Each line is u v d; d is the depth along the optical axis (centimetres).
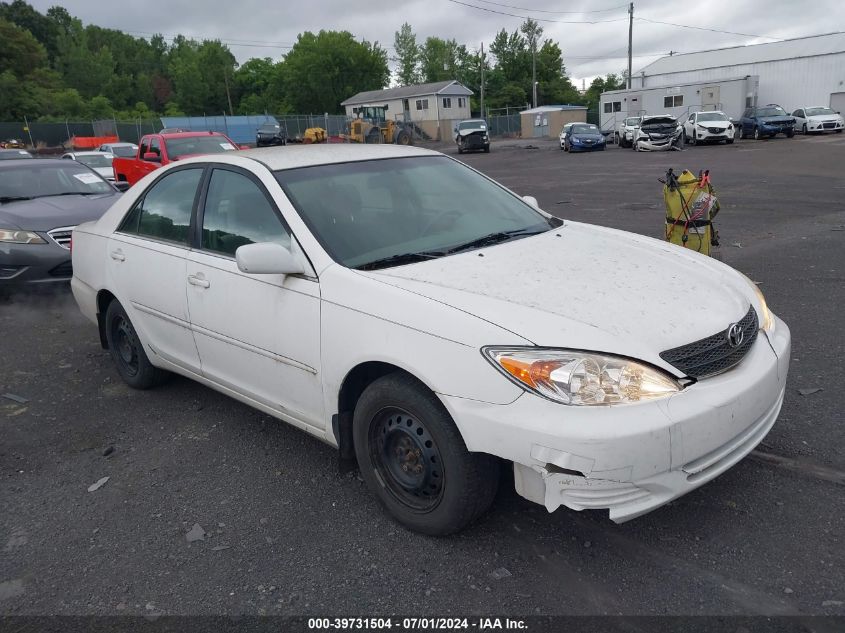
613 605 261
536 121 6412
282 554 305
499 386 260
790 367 470
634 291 301
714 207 669
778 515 306
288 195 357
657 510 317
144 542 320
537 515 320
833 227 967
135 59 12038
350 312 308
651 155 2822
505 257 335
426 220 374
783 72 4266
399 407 296
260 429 432
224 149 1495
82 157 2020
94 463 399
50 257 737
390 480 314
